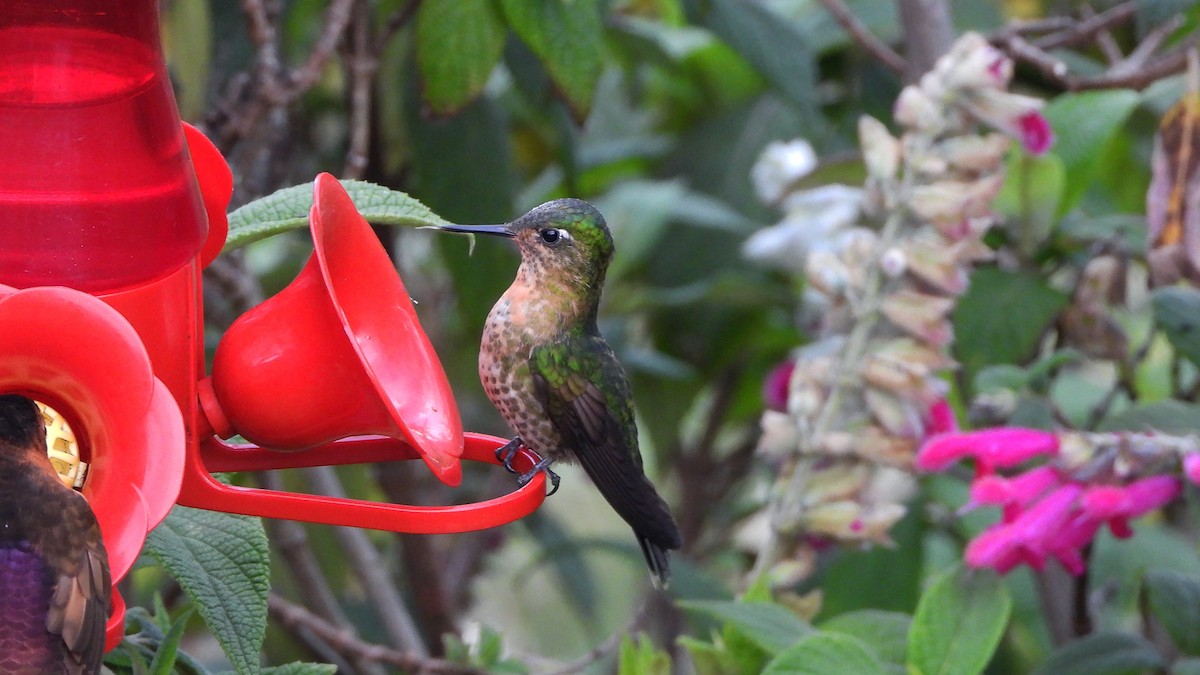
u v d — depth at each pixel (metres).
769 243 9.09
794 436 6.91
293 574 8.16
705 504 11.34
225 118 7.96
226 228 5.18
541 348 6.31
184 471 4.32
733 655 6.24
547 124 10.22
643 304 10.42
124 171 4.62
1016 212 8.02
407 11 7.62
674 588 8.16
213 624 4.52
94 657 4.14
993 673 9.39
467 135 8.59
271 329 5.02
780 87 9.28
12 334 4.23
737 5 9.31
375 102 8.79
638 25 10.09
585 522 13.52
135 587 7.41
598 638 11.88
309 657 8.35
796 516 6.83
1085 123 8.15
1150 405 7.06
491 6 7.21
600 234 6.45
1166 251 7.60
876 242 6.99
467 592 10.95
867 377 6.80
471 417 10.95
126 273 4.62
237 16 8.79
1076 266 8.27
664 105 11.80
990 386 7.39
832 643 5.43
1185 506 8.35
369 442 5.33
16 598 4.07
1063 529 6.09
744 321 10.84
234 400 5.00
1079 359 7.70
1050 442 6.18
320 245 4.85
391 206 5.52
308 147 10.10
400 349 5.15
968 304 7.97
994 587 5.83
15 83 4.53
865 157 7.04
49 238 4.58
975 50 6.97
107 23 4.59
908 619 6.45
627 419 6.52
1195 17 9.95
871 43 8.95
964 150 6.92
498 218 8.66
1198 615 6.77
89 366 4.26
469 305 8.73
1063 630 8.28
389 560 11.02
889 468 6.95
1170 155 7.63
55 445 4.43
